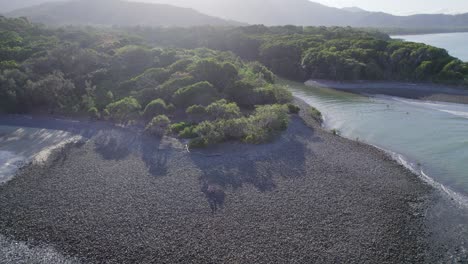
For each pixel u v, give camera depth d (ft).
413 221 72.02
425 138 123.65
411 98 187.42
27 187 89.40
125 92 171.01
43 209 78.43
